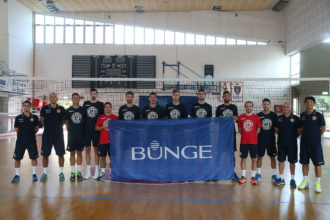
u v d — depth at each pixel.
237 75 17.20
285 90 16.22
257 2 15.71
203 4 16.14
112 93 16.56
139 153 4.58
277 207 3.42
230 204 3.52
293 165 4.36
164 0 15.49
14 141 11.38
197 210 3.30
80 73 17.14
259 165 4.71
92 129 4.72
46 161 4.68
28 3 15.99
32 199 3.66
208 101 15.45
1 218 3.04
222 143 4.59
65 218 3.04
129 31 17.39
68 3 15.95
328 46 14.68
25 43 16.47
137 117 4.82
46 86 16.91
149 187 4.27
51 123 4.59
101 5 16.25
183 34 17.41
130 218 3.04
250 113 4.54
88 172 4.80
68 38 17.45
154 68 17.05
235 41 17.31
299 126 4.32
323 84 14.61
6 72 13.30
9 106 14.80
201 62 17.28
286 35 16.73
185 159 4.57
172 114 4.78
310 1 13.56
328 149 9.60
